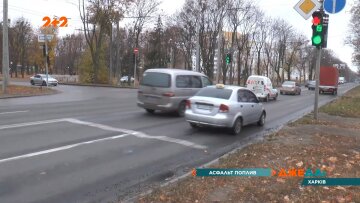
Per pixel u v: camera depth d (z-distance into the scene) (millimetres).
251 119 13562
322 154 8641
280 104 26891
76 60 97375
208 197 5594
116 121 13781
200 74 17406
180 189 5965
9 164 7488
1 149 8672
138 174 7266
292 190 5949
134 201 5539
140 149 9367
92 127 12164
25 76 88000
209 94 12672
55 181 6598
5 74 26594
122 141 10172
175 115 16266
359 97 34625
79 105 19391
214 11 53906
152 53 66438
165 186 6250
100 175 7066
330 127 13312
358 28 44688
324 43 14094
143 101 16172
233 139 11453
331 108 20922
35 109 16797
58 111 16234
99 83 53625
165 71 16016
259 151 8906
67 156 8289
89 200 5789
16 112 15500
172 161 8383
